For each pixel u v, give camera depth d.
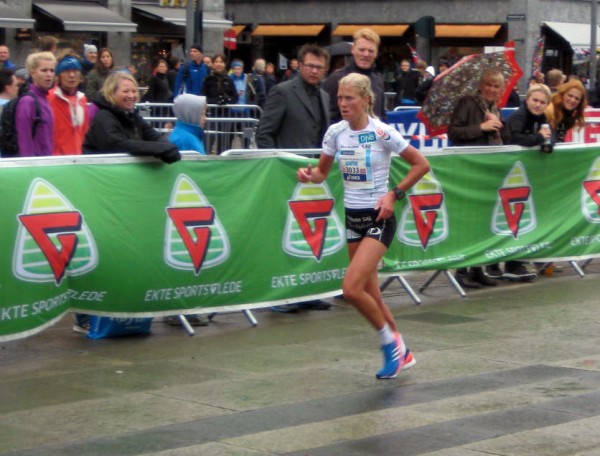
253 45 46.09
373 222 7.73
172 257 9.11
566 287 11.80
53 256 8.33
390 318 7.97
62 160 8.40
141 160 8.88
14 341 8.98
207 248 9.34
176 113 9.72
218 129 15.33
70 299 8.56
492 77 11.41
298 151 10.09
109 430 6.59
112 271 8.73
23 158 8.23
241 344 8.98
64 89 9.91
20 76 12.20
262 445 6.33
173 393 7.44
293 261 10.01
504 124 11.95
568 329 9.64
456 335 9.36
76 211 8.48
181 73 21.42
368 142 7.66
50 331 9.41
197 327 9.63
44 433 6.52
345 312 10.37
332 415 6.96
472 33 40.44
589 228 12.61
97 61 15.61
